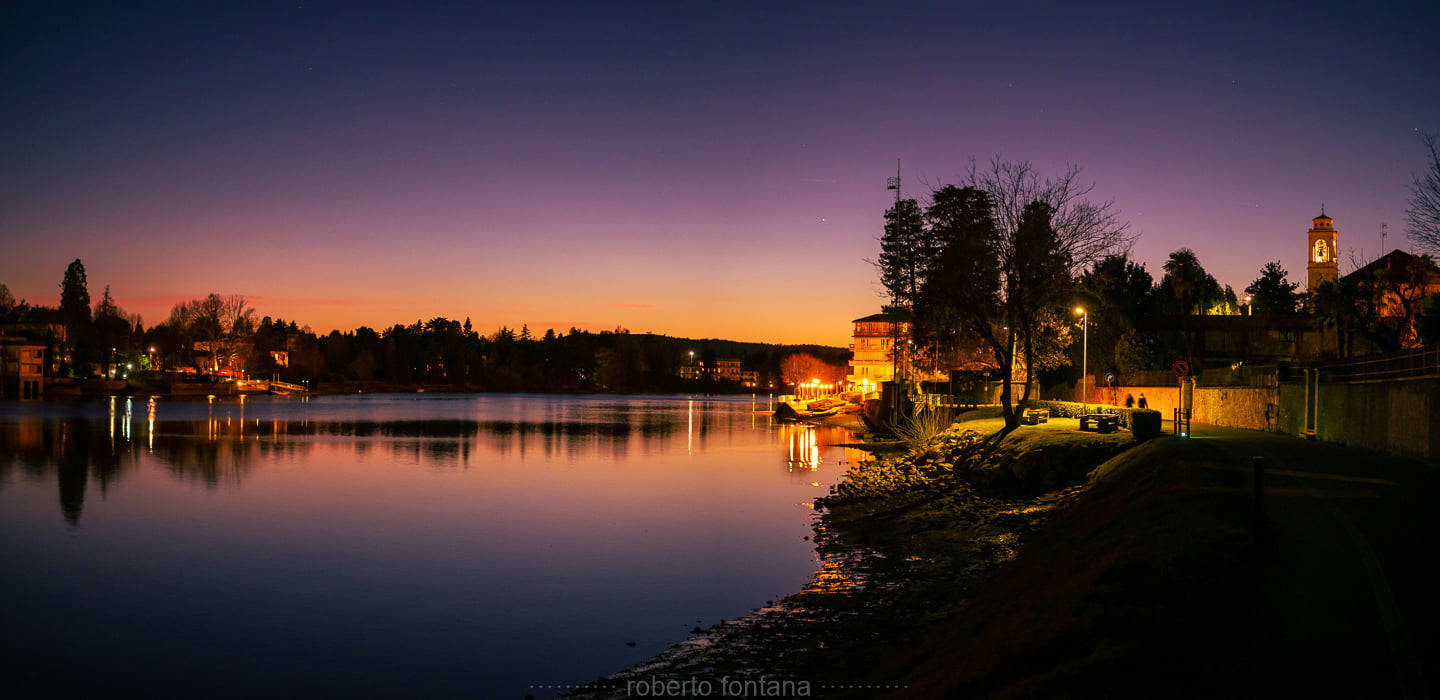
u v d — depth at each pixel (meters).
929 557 25.03
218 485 45.97
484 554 28.77
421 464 56.69
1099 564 15.72
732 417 124.12
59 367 166.38
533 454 63.91
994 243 45.66
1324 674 9.81
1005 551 24.36
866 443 72.94
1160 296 103.50
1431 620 11.26
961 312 46.44
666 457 61.81
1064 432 38.56
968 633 16.03
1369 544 14.80
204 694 16.92
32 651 19.44
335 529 33.34
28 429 81.19
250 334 196.00
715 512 36.75
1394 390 26.22
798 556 27.59
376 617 21.75
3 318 168.00
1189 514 17.50
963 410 66.75
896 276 83.06
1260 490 15.06
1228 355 84.44
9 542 30.92
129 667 18.39
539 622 21.09
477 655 18.84
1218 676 9.95
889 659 16.28
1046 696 10.16
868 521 32.31
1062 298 46.19
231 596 23.84
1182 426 40.91
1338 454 26.62
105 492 43.03
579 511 37.34
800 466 55.78
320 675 17.78
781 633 19.09
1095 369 73.44
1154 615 12.10
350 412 126.81
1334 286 59.97
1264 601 12.23
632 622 20.86
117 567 27.11
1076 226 44.84
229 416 109.81
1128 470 26.61
